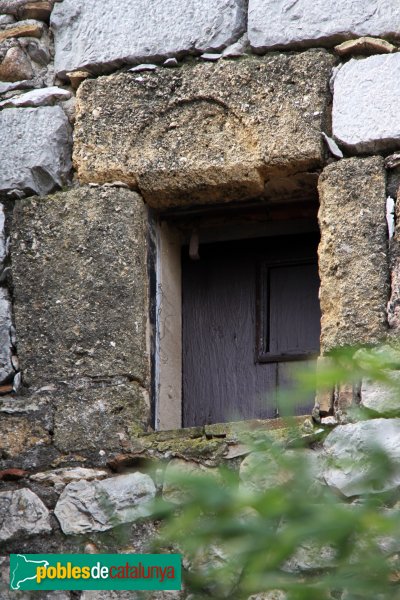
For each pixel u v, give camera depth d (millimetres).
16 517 11477
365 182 11734
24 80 12914
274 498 8078
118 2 12812
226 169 12031
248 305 12578
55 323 12016
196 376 12453
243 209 12477
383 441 10898
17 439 11750
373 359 9336
